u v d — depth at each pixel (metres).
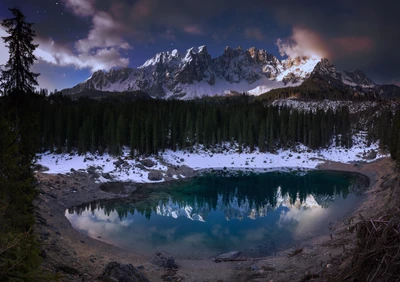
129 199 50.06
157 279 18.47
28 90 20.78
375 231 9.19
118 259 22.23
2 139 11.10
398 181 39.53
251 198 54.72
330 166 90.44
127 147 89.12
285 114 122.12
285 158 97.75
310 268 17.03
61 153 79.00
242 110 124.31
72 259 18.02
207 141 102.12
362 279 8.95
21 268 6.38
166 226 34.91
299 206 45.56
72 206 43.16
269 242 28.31
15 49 20.33
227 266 21.75
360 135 129.50
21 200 11.48
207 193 57.97
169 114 112.75
